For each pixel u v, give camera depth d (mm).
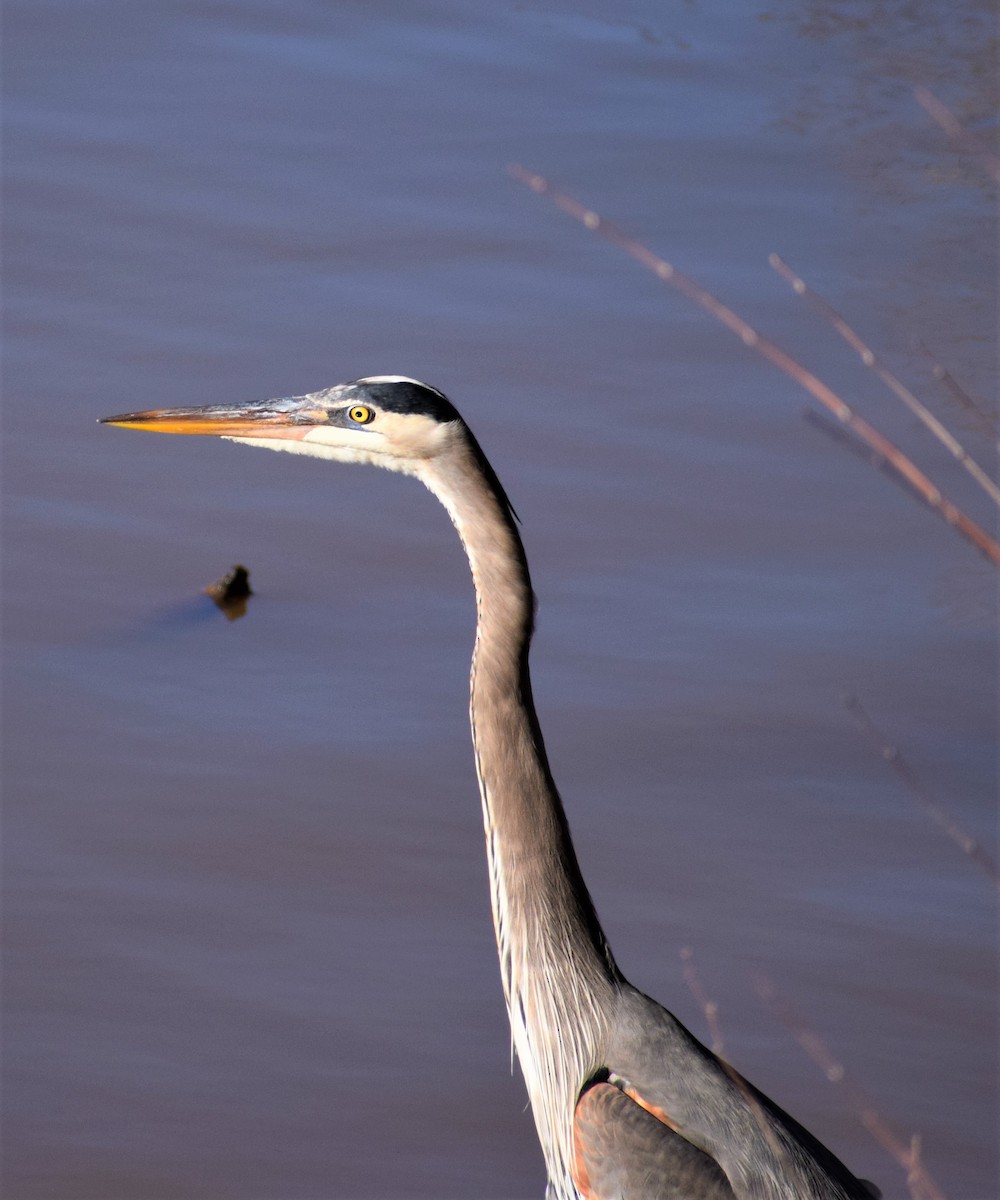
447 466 8070
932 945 10820
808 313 17578
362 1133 9680
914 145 20969
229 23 23297
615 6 24547
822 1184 7484
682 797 11883
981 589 13875
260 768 12000
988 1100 9883
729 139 21031
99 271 17500
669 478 15102
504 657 7988
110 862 11242
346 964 10641
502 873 8109
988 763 12172
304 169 19781
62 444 15086
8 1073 9953
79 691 12609
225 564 13898
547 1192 8820
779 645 13273
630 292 17828
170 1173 9406
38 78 21453
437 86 21984
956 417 15945
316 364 16188
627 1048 7906
